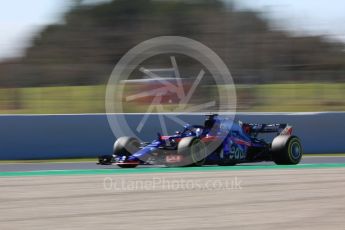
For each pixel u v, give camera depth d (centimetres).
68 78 9812
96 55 11150
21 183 3391
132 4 11856
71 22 11700
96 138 5669
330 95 8319
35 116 5506
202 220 2309
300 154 4691
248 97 8294
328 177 3591
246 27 11194
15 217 2373
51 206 2617
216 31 11225
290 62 10544
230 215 2409
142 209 2542
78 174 3925
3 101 7900
